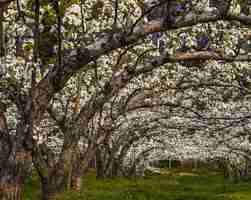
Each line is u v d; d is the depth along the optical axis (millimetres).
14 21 11117
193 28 13500
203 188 39062
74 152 19891
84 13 12695
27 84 10922
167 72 19750
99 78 17078
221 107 27625
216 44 14055
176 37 13516
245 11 10312
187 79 20844
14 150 10211
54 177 14734
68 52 10344
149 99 21938
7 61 10578
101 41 9656
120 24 12672
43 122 21109
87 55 9648
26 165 10328
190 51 13492
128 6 12117
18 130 10297
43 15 10039
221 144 40812
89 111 15414
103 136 19906
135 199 27734
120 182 41500
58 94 17578
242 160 52781
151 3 9578
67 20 10336
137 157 53906
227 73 19953
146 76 19641
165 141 44406
